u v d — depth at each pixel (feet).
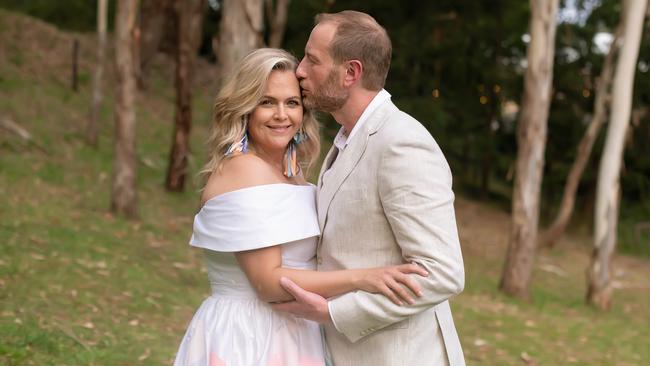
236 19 24.14
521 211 30.83
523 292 30.68
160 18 50.01
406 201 7.43
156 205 33.19
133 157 29.63
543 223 56.18
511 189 66.13
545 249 44.80
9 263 20.26
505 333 23.49
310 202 8.34
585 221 55.26
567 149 55.88
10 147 34.55
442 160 7.70
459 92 57.57
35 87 42.70
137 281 21.49
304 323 8.39
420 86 57.41
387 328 7.90
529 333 23.98
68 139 37.91
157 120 46.14
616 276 42.06
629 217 54.19
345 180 7.95
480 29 55.72
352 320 7.55
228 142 8.19
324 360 8.39
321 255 8.22
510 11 56.13
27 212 26.73
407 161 7.48
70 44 50.57
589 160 54.65
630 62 31.07
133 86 29.48
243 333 8.09
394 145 7.56
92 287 19.89
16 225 24.57
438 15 56.39
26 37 48.85
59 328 16.03
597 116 38.06
